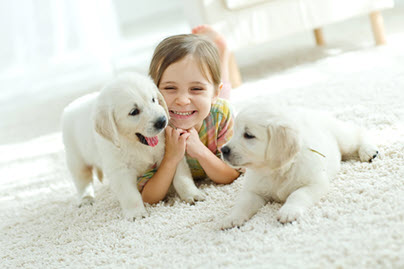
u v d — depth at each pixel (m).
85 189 1.98
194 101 1.80
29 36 6.74
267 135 1.41
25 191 2.25
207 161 1.77
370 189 1.44
